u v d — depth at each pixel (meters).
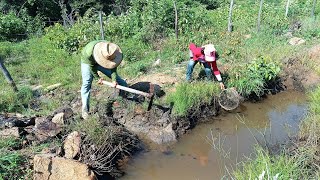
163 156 3.21
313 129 3.04
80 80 4.20
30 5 8.35
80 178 2.68
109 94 3.77
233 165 3.07
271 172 2.54
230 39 5.29
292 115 3.89
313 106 3.57
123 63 4.59
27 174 2.65
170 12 5.60
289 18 6.15
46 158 2.69
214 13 6.61
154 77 4.09
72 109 3.61
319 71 4.51
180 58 4.62
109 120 3.30
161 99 3.74
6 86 4.07
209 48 3.72
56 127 3.12
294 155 2.82
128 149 3.21
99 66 3.40
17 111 3.55
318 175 2.48
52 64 4.73
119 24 5.60
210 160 3.16
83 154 2.88
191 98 3.66
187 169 3.05
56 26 5.93
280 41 5.24
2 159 2.63
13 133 2.96
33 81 4.26
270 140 3.35
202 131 3.60
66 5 8.98
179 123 3.56
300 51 4.81
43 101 3.79
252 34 5.54
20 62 4.92
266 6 6.83
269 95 4.27
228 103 3.88
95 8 8.77
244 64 4.36
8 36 6.36
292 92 4.36
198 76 4.10
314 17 6.05
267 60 4.32
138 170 3.03
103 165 2.87
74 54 5.04
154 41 5.27
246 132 3.58
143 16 5.52
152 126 3.49
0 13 6.82
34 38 6.09
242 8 6.86
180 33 5.47
